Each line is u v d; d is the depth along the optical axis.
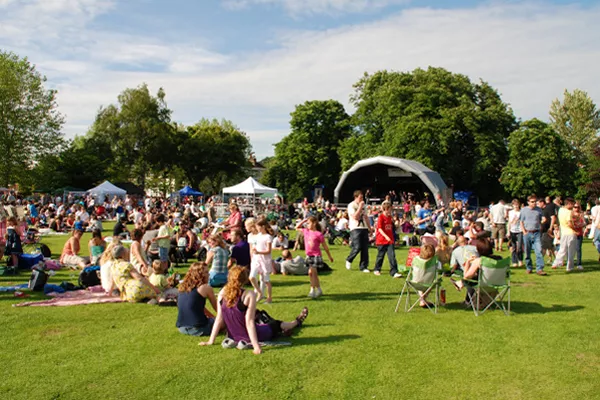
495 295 8.09
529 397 4.75
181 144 66.12
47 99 50.66
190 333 6.66
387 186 49.34
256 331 6.27
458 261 8.78
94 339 6.53
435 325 7.15
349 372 5.36
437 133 42.34
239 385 5.04
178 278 10.05
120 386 5.03
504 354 5.89
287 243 16.66
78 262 13.00
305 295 9.34
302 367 5.50
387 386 5.02
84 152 60.50
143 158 62.53
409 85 48.75
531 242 11.53
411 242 18.59
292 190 61.41
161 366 5.54
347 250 17.17
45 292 9.48
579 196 42.00
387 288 9.98
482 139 43.38
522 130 43.69
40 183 53.84
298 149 58.66
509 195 47.31
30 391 4.93
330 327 7.06
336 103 60.50
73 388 4.99
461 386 5.01
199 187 76.81
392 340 6.44
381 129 49.69
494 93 50.56
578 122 65.00
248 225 9.57
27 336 6.67
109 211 36.28
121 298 8.90
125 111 61.53
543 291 9.46
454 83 48.28
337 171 60.44
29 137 49.69
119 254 9.00
